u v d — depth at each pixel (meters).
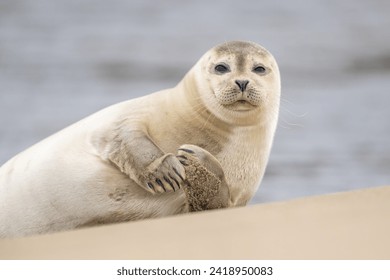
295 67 72.25
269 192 43.31
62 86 66.25
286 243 15.72
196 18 93.44
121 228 17.53
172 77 69.81
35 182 22.78
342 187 43.97
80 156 22.56
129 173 21.83
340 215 17.48
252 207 18.80
